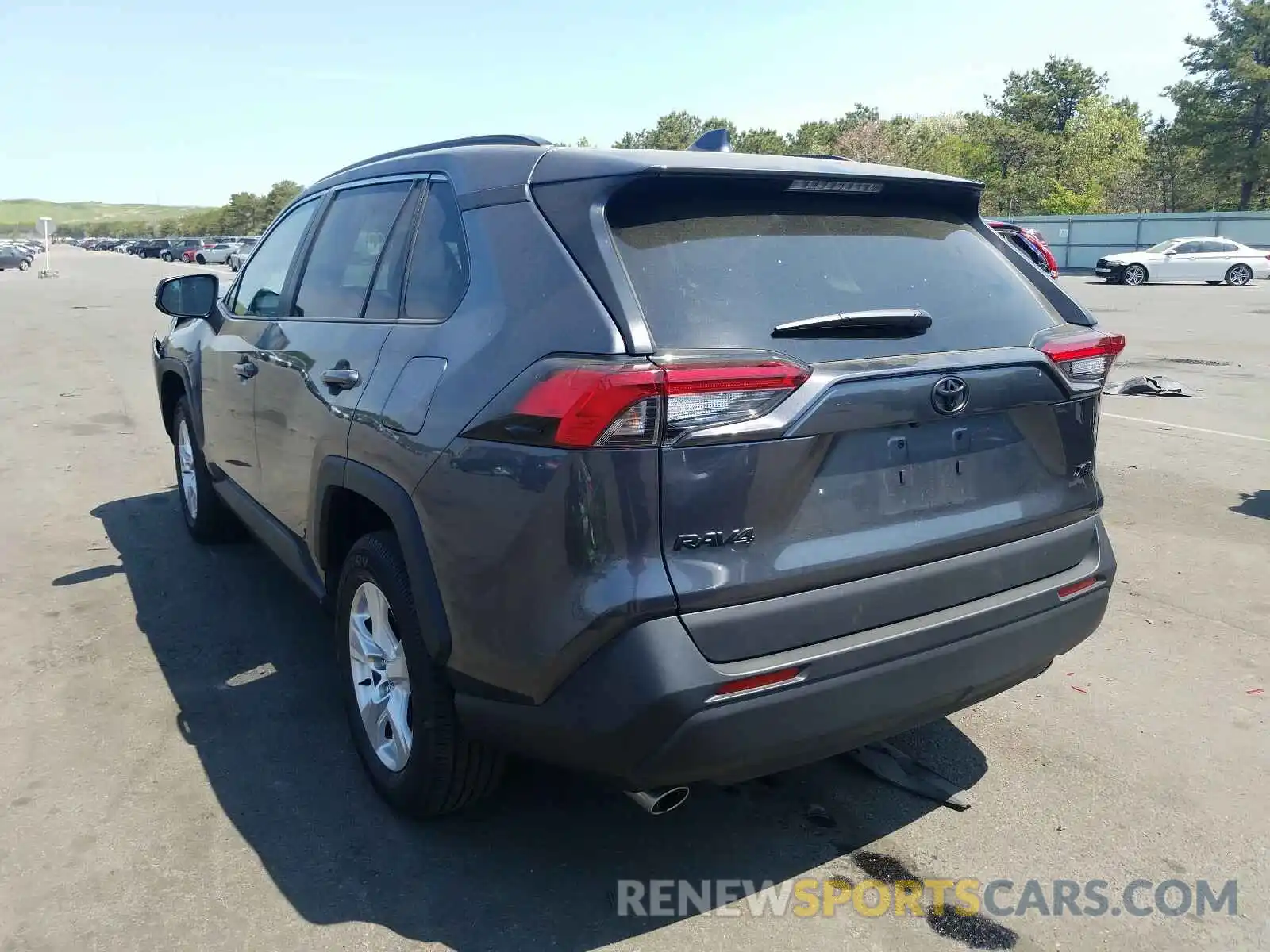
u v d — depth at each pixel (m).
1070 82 69.62
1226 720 3.73
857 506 2.45
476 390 2.48
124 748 3.48
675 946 2.53
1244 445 8.23
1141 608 4.84
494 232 2.69
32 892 2.71
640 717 2.21
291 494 3.68
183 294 4.73
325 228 3.83
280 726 3.65
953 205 3.09
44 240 43.12
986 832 3.03
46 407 10.24
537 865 2.85
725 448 2.25
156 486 7.07
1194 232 40.00
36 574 5.21
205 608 4.76
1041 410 2.82
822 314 2.51
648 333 2.27
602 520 2.21
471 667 2.52
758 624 2.30
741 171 2.55
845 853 2.93
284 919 2.62
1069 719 3.75
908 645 2.50
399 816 3.08
